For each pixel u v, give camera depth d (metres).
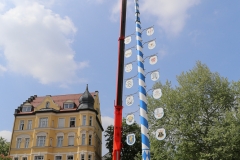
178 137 33.41
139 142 51.72
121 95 14.66
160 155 33.38
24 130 51.44
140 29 16.36
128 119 14.69
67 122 50.75
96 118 53.59
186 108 33.91
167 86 38.91
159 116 14.96
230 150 29.84
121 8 16.08
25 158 49.28
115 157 13.40
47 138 49.22
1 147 59.44
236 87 36.03
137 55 15.45
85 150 47.81
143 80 14.70
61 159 48.41
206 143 31.09
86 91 53.16
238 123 30.81
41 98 58.47
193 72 37.31
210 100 35.06
